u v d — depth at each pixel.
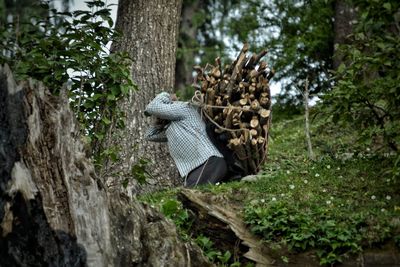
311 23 24.52
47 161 7.25
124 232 7.54
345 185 10.66
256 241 9.41
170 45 14.24
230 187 10.55
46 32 10.30
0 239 7.06
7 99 7.24
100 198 7.29
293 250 9.16
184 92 28.17
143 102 13.67
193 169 11.48
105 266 7.15
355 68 11.29
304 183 10.77
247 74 11.88
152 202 10.97
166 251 7.81
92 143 10.43
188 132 11.58
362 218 9.32
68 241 7.12
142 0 14.19
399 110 11.10
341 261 8.85
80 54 9.86
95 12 10.30
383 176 10.81
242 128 11.36
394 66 11.06
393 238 9.00
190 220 9.88
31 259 7.09
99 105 10.30
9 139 7.18
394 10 11.73
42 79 9.88
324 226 9.20
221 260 9.17
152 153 13.30
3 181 7.11
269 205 9.90
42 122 7.33
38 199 7.13
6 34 9.87
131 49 13.98
